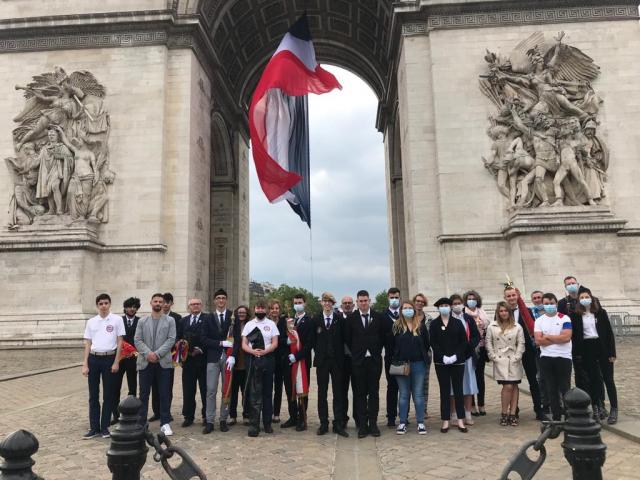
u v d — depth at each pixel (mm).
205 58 39281
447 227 32188
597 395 12539
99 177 33625
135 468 5812
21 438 4512
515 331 13250
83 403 16453
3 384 19625
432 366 25234
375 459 10320
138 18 35219
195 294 35062
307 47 31547
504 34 34156
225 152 50844
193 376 14047
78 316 30641
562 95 32281
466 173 32688
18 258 31734
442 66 34062
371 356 12516
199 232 36531
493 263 31625
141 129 34312
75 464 10203
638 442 10508
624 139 32375
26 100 35031
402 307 12961
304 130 31547
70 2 36500
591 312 12695
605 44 33656
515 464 6047
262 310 13203
